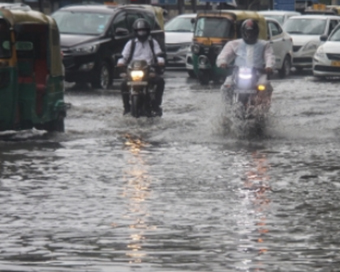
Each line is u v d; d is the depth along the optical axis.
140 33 30.64
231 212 15.41
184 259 12.33
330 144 24.45
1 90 24.48
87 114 31.81
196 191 17.33
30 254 12.61
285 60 55.56
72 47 44.12
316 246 13.07
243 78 26.48
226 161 21.20
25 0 75.12
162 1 85.56
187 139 25.23
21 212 15.39
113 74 45.88
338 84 48.12
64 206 15.89
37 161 20.94
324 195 17.00
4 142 24.22
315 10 74.44
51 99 26.30
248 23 27.25
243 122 26.05
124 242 13.30
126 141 24.78
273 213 15.35
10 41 24.56
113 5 48.31
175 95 40.19
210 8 90.00
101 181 18.36
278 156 22.12
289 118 30.67
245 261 12.23
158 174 19.25
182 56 56.94
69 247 12.99
